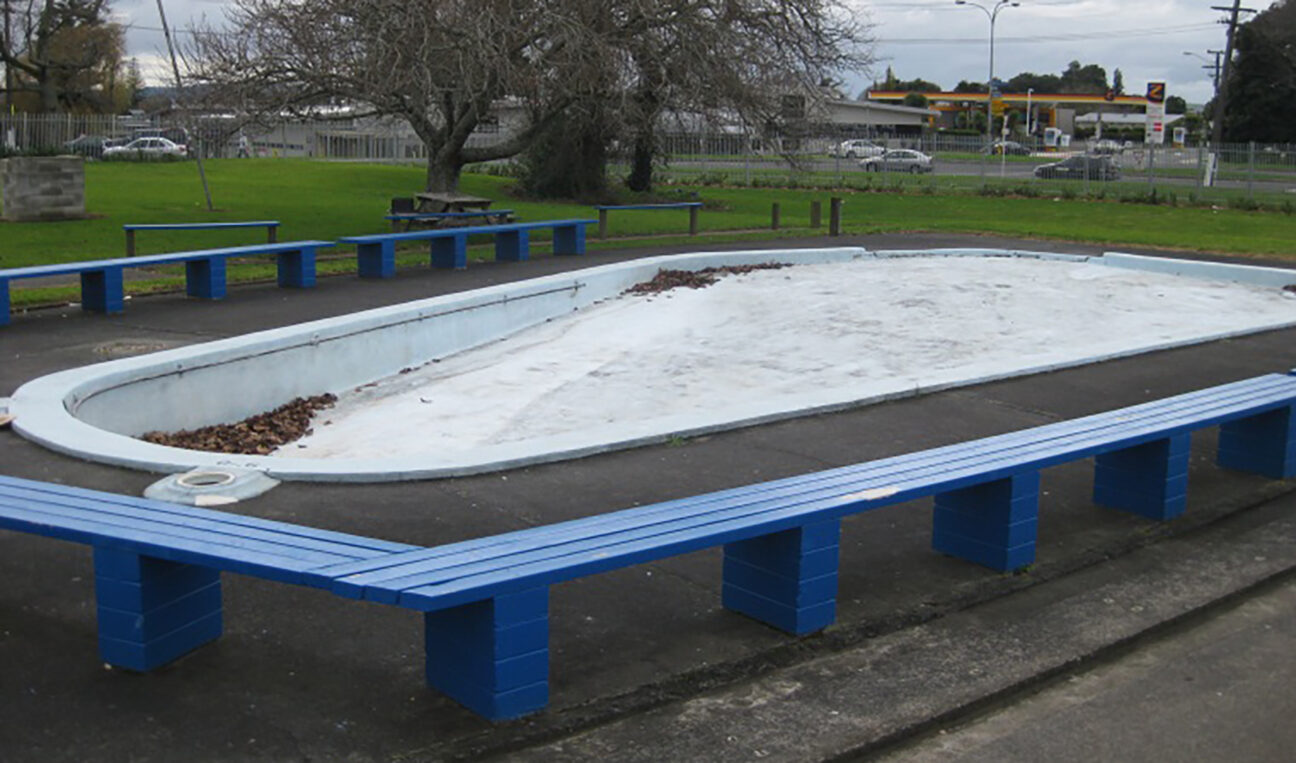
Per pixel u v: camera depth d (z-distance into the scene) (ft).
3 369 31.94
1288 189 131.85
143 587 14.15
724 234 76.64
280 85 69.87
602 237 71.61
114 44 206.18
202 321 40.52
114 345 35.73
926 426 28.09
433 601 12.55
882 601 17.81
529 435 31.99
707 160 169.37
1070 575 19.48
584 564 13.87
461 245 56.24
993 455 19.45
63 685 13.96
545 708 13.97
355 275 53.57
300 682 14.30
